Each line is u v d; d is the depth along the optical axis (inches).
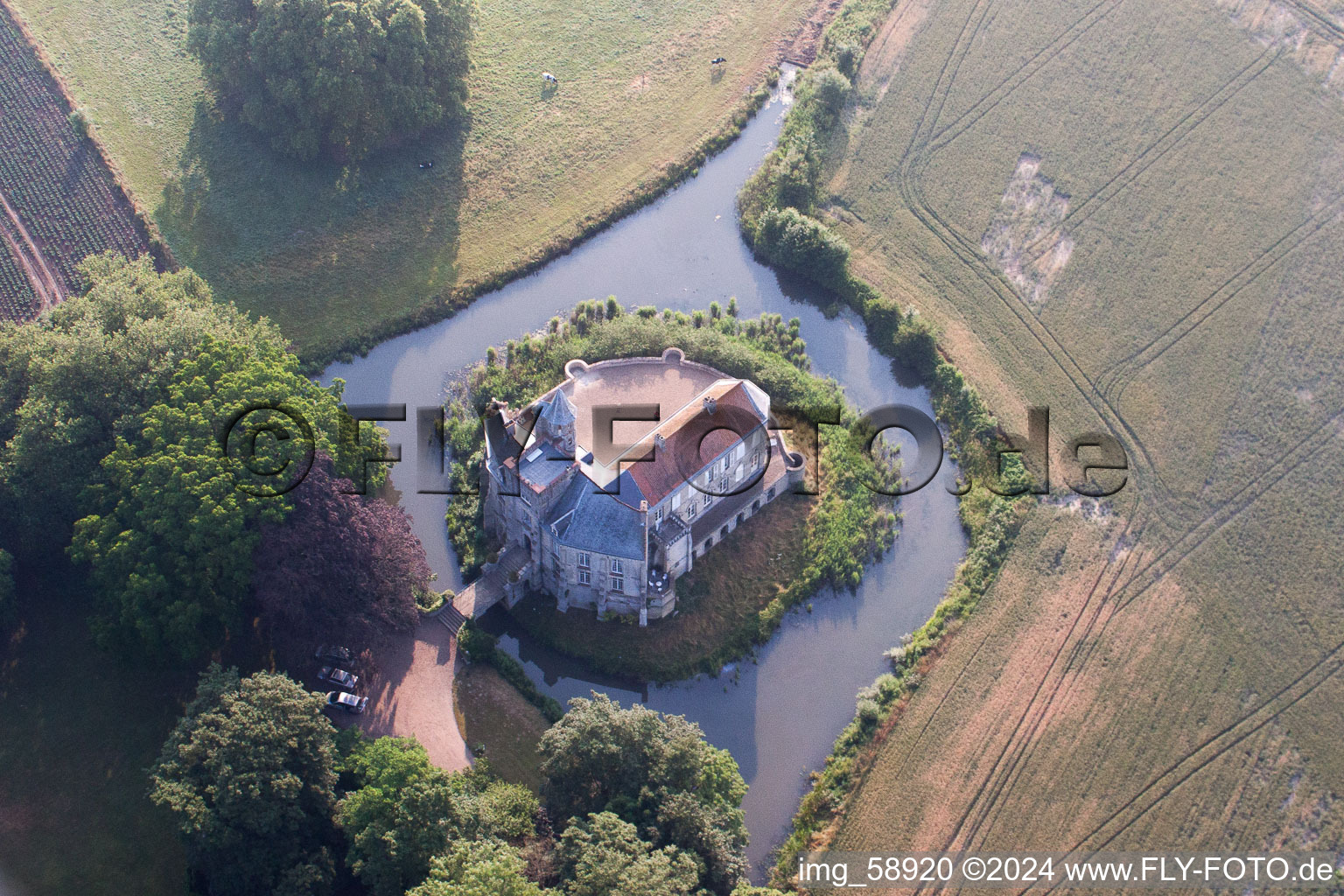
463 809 4146.2
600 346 6186.0
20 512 5098.4
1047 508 5748.0
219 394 4931.1
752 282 6904.5
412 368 6392.7
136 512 4746.6
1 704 4909.0
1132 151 7559.1
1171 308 6688.0
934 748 4881.9
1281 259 6914.4
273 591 4675.2
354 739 4557.1
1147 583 5442.9
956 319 6658.5
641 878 3821.4
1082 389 6309.1
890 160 7539.4
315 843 4313.5
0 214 6904.5
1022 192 7357.3
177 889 4414.4
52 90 7573.8
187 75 7790.4
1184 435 6072.8
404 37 7116.1
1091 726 4926.2
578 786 4362.7
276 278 6727.4
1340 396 6250.0
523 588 5364.2
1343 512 5718.5
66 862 4473.4
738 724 5024.6
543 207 7224.4
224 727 4200.3
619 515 4965.6
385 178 7308.1
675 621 5280.5
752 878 4584.2
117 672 5002.5
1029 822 4655.5
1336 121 7667.3
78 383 5211.6
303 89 7057.1
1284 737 4896.7
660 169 7450.8
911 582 5536.4
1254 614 5310.0
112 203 7012.8
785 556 5521.7
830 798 4753.9
